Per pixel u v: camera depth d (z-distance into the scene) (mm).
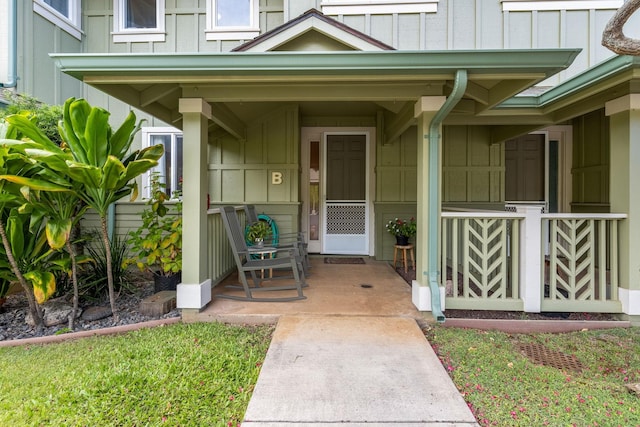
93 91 5461
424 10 4941
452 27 4941
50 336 2930
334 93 3145
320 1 5082
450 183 5566
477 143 5570
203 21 5445
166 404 1949
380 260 5664
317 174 5980
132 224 5426
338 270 4961
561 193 5586
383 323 3021
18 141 2621
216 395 2049
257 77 2846
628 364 2494
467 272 3346
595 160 4973
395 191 5648
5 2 4324
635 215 3115
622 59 2721
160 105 3715
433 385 2109
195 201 3221
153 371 2279
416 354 2488
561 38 4859
